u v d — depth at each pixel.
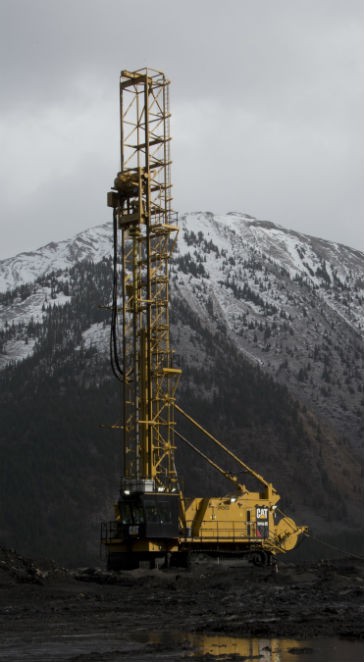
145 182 116.81
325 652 42.69
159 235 117.44
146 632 50.84
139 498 98.00
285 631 49.16
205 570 99.44
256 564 105.94
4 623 55.69
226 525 103.94
